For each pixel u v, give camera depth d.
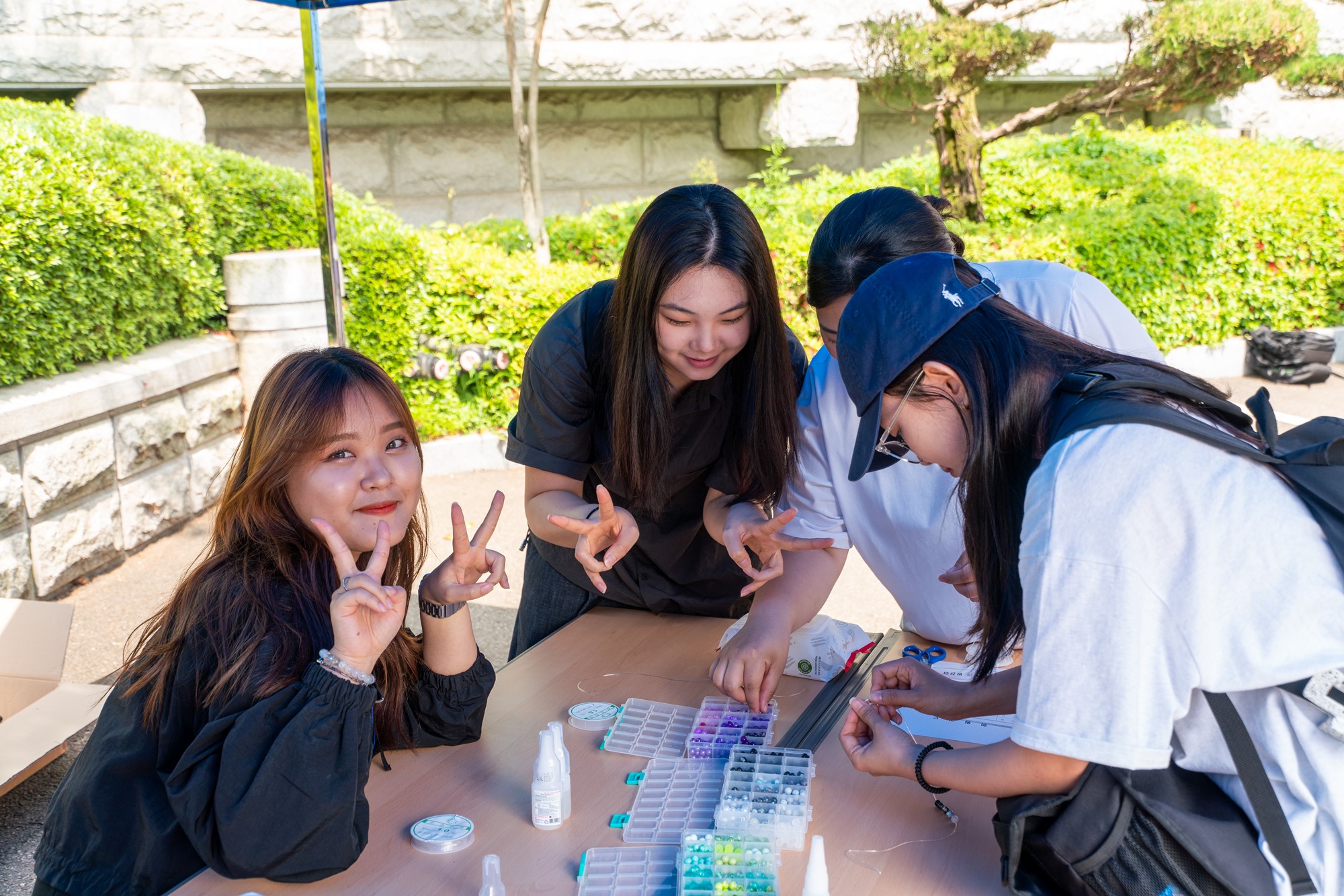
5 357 4.61
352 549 1.73
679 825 1.63
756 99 9.84
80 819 1.61
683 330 1.99
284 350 6.09
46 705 3.08
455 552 1.83
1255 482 1.20
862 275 1.92
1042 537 1.25
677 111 10.08
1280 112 13.01
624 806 1.70
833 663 2.21
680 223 1.94
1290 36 8.02
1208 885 1.27
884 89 8.57
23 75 6.96
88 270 5.03
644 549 2.52
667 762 1.83
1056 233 8.42
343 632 1.50
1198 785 1.32
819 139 9.74
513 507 6.06
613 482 2.39
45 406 4.56
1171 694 1.21
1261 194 8.91
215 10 7.45
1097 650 1.22
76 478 4.80
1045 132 12.17
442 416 6.75
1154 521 1.19
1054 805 1.32
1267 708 1.25
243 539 1.70
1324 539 1.20
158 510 5.43
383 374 1.73
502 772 1.81
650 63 8.98
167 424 5.46
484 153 9.22
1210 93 8.55
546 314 6.86
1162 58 8.30
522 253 7.77
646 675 2.21
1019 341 1.36
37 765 2.86
